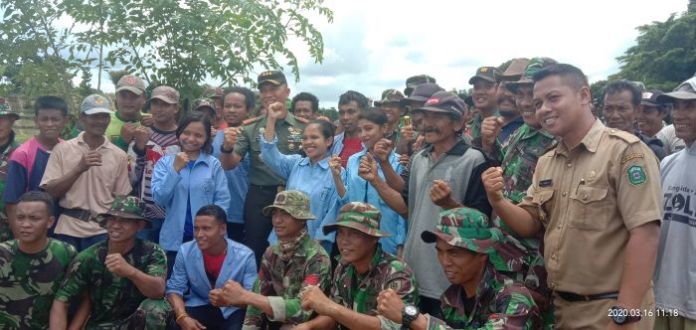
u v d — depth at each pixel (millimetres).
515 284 2912
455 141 3850
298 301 3869
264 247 5387
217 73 6734
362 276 3611
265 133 5055
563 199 2877
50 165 4742
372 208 3539
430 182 3828
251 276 4672
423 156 4008
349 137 5605
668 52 22578
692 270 3346
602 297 2736
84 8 6574
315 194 4867
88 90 6969
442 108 3711
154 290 4316
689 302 3342
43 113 4781
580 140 2836
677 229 3432
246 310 4355
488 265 3006
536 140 3629
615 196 2711
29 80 6754
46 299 4312
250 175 5496
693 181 3424
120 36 6676
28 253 4234
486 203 3611
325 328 3666
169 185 4805
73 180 4570
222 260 4633
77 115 6641
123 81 5500
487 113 4875
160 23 6676
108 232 4336
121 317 4457
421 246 3773
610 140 2752
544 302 3111
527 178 3582
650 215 2570
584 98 2838
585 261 2766
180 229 4871
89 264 4324
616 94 4191
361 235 3475
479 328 2805
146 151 5289
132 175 5215
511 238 3090
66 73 6875
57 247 4336
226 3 6691
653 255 2580
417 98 4883
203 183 4930
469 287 3092
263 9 6656
